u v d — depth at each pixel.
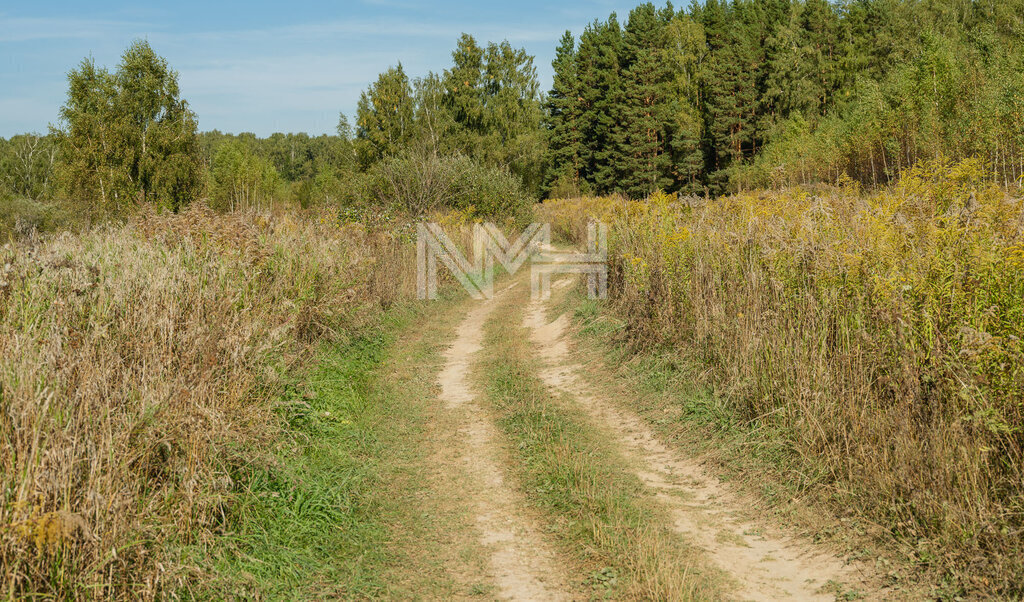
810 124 53.94
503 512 5.71
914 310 5.36
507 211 29.77
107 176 36.41
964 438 4.55
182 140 38.81
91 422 4.21
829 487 5.46
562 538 5.21
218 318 6.28
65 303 5.36
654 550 4.88
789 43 62.09
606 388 9.16
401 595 4.43
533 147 45.88
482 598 4.40
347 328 11.34
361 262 12.66
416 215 25.47
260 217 11.10
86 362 4.51
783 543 5.08
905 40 58.81
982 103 26.30
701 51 69.62
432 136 40.56
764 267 7.65
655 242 10.80
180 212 9.35
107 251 7.04
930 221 5.88
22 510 3.49
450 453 7.13
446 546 5.11
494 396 9.16
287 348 7.86
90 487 3.80
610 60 71.38
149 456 4.57
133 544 3.85
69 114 37.22
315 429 7.03
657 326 9.53
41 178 63.56
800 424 6.08
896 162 30.67
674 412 7.78
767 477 6.02
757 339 7.10
